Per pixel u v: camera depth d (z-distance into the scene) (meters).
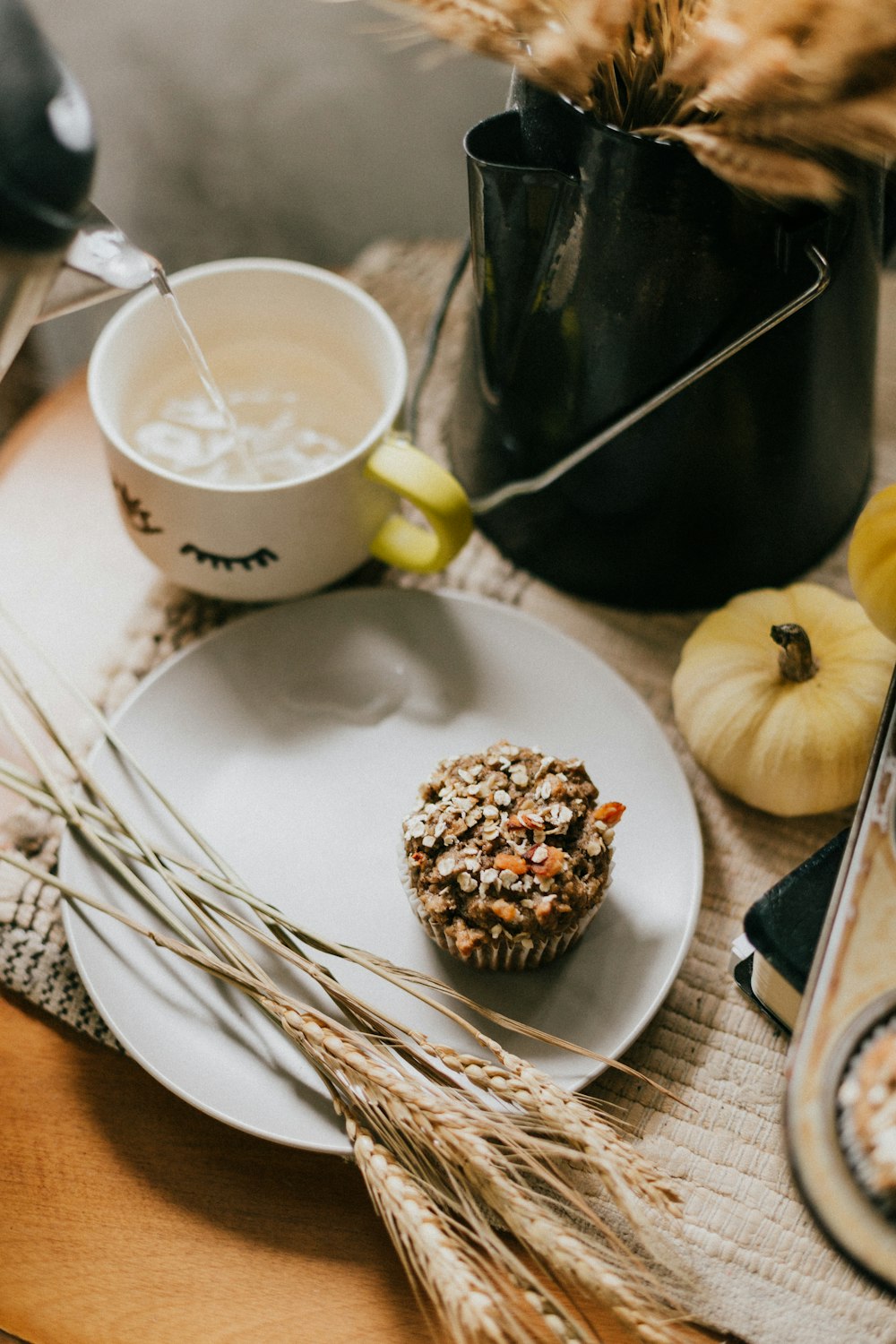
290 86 1.06
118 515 0.68
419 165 1.09
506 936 0.53
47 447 0.71
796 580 0.66
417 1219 0.47
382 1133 0.51
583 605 0.66
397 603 0.64
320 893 0.58
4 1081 0.55
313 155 1.09
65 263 0.49
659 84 0.50
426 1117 0.48
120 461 0.59
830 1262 0.51
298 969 0.56
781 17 0.45
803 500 0.61
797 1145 0.46
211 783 0.60
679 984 0.57
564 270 0.54
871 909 0.49
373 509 0.62
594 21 0.47
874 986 0.48
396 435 0.62
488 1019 0.55
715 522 0.61
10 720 0.57
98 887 0.57
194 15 1.02
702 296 0.53
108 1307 0.51
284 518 0.60
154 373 0.64
